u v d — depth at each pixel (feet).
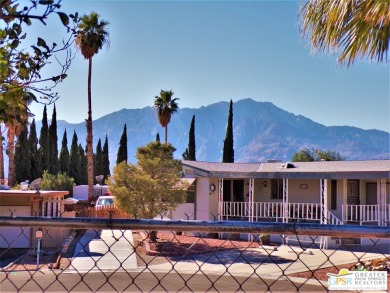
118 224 9.38
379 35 29.60
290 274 44.34
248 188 95.61
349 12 29.01
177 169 74.74
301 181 88.89
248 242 65.72
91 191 130.82
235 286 38.29
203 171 89.92
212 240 68.80
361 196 86.38
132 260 50.83
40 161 164.35
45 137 169.17
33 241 53.57
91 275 40.91
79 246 55.98
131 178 72.33
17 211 68.44
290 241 64.64
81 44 119.34
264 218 86.07
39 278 33.55
